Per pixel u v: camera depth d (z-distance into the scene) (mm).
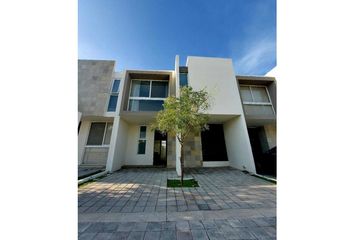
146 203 3617
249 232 2342
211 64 9328
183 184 5414
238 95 8758
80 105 9555
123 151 9141
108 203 3611
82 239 2170
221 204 3549
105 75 10289
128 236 2242
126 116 8453
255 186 5207
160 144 9953
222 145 9984
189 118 5320
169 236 2240
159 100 9125
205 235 2260
